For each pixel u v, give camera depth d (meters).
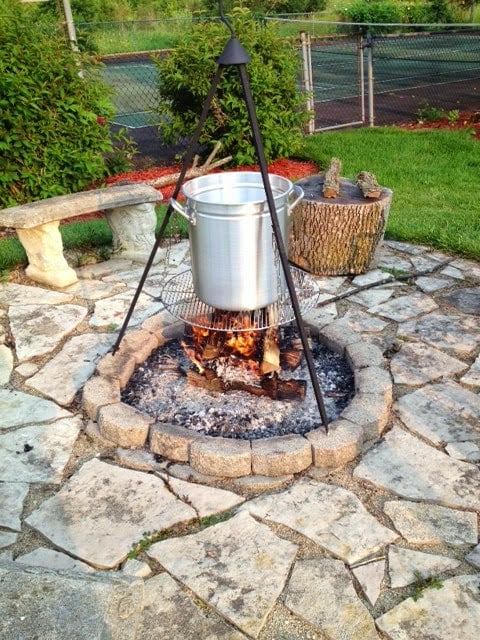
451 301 4.58
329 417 3.24
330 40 20.97
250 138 7.93
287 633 2.21
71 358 3.97
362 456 3.02
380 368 3.47
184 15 23.08
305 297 3.46
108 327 4.37
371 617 2.24
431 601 2.29
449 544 2.53
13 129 6.38
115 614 2.06
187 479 2.93
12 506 2.79
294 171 8.12
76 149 6.79
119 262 5.46
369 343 4.03
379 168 7.84
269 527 2.64
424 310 4.47
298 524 2.65
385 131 9.75
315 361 3.75
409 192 6.98
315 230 4.92
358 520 2.66
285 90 8.16
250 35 7.87
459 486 2.82
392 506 2.73
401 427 3.23
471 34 17.08
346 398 3.40
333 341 3.79
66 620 2.03
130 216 5.37
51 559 2.51
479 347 3.96
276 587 2.37
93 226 6.23
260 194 3.23
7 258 5.41
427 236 5.62
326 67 17.75
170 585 2.39
